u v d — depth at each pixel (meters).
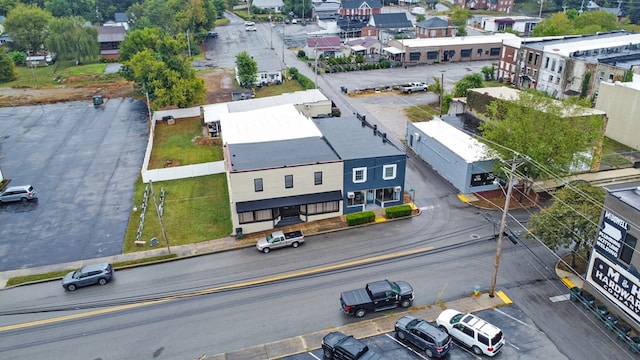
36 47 116.75
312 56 106.00
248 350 28.34
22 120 73.06
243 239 40.22
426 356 27.48
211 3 131.88
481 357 27.41
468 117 61.34
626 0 154.38
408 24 127.94
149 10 124.38
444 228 40.91
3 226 43.16
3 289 34.62
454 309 31.06
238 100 75.50
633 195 28.66
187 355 28.12
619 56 74.44
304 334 29.52
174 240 40.31
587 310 30.77
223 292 33.69
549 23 113.69
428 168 52.78
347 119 55.59
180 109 72.62
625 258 28.11
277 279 34.88
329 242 39.41
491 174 46.56
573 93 74.25
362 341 28.78
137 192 49.12
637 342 27.47
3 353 28.67
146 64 73.00
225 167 50.22
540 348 27.81
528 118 41.94
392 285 32.19
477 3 168.88
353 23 129.88
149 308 32.34
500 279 34.06
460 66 100.06
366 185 43.41
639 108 57.56
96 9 155.38
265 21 152.50
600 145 49.66
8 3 138.62
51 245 40.06
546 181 47.88
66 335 30.06
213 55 112.56
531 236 37.06
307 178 41.56
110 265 35.84
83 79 95.81
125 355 28.28
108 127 69.38
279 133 50.25
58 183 51.47
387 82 87.88
